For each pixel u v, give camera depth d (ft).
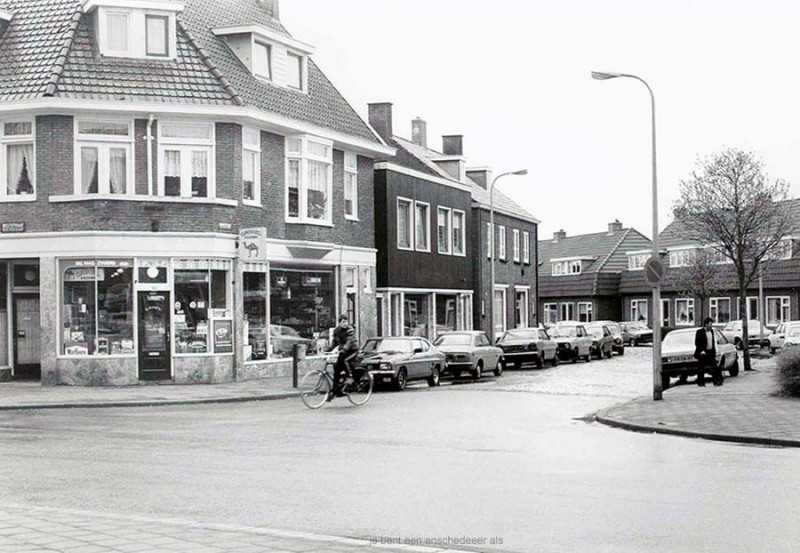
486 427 57.36
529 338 125.70
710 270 193.06
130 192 89.30
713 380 87.61
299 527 28.99
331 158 108.58
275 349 100.07
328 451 46.19
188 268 90.58
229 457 43.96
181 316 90.27
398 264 126.52
